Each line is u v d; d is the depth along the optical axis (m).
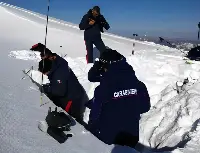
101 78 4.29
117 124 4.21
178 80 7.25
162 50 10.99
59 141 3.45
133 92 4.29
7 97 4.50
